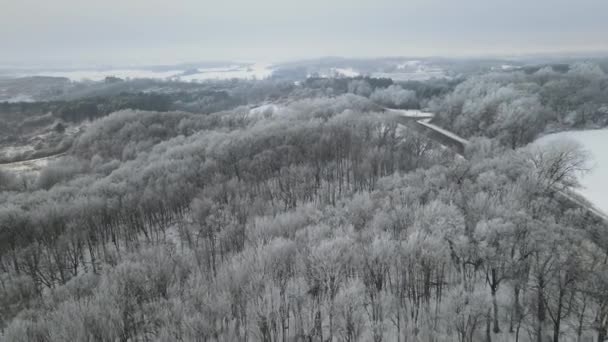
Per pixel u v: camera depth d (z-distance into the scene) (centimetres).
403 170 6681
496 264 3066
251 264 3612
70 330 2820
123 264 3744
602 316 2708
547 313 3039
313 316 3097
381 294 3297
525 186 4759
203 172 7012
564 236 3278
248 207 5528
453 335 2978
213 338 2838
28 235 5259
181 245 4922
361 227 4503
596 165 6919
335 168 7069
